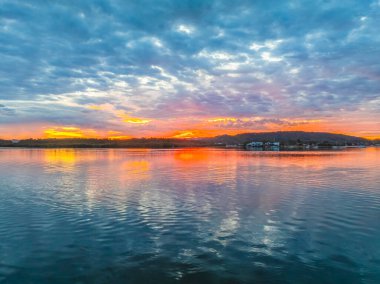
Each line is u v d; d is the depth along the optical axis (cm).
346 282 945
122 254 1152
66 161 6175
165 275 991
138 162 5900
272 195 2267
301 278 969
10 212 1747
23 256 1136
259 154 10350
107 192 2388
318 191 2434
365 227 1467
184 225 1504
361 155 9338
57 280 962
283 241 1285
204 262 1084
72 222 1549
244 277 977
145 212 1752
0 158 7275
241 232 1402
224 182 2947
